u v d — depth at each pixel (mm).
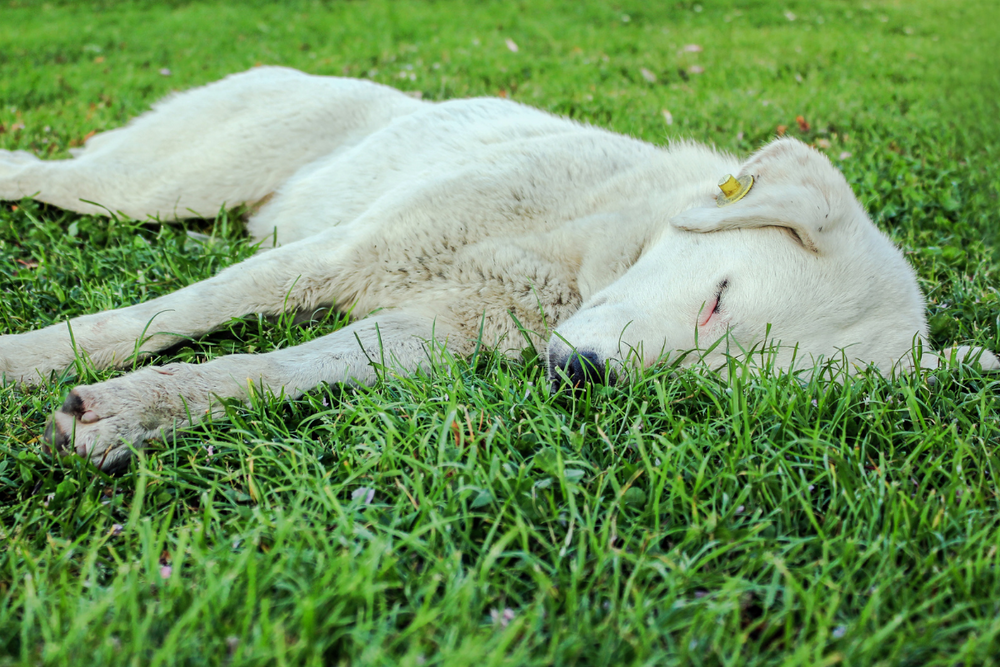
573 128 1387
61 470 1036
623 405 1104
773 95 2521
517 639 907
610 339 1108
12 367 1130
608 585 946
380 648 878
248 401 1107
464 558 969
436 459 1028
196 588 914
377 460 1019
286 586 919
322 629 886
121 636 888
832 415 1115
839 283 1154
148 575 918
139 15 3893
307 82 1512
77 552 964
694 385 1122
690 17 4086
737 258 1146
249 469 1013
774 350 1129
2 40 3219
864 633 914
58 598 910
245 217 1494
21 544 955
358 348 1177
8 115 2055
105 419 1043
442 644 887
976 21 4289
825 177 1191
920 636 923
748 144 1950
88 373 1140
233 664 863
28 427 1083
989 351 1212
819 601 935
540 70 2822
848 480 1017
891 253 1217
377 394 1116
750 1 4520
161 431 1066
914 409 1103
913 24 4168
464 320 1240
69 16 3855
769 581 963
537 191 1261
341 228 1279
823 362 1147
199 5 4160
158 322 1184
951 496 1012
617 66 2912
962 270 1470
